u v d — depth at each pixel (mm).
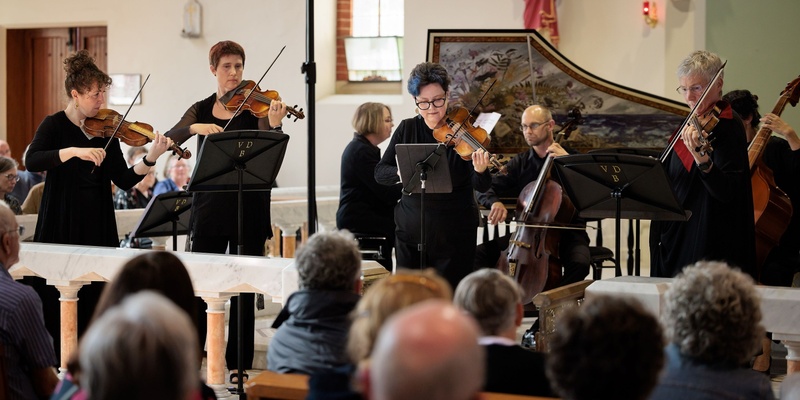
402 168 4211
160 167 10609
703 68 3895
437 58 6555
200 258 4023
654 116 6484
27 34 11562
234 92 4789
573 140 6629
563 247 5266
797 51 9086
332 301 2748
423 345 1312
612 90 6484
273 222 7195
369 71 10672
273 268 3832
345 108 10258
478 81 6539
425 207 4355
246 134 4062
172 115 10688
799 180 5195
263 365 5102
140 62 10773
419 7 9758
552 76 6500
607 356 1771
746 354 2230
